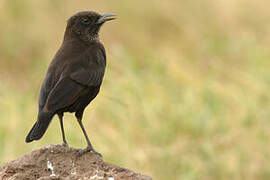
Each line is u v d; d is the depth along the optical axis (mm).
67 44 10312
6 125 14391
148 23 22672
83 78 9672
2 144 13727
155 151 14328
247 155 14406
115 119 14867
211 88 16094
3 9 22281
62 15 22578
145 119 14805
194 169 14062
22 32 21984
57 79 9633
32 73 18812
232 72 17766
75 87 9555
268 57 17656
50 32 22172
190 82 17375
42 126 9094
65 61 9820
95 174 8719
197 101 15719
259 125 15008
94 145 14125
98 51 10328
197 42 21656
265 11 23406
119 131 14523
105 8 22703
